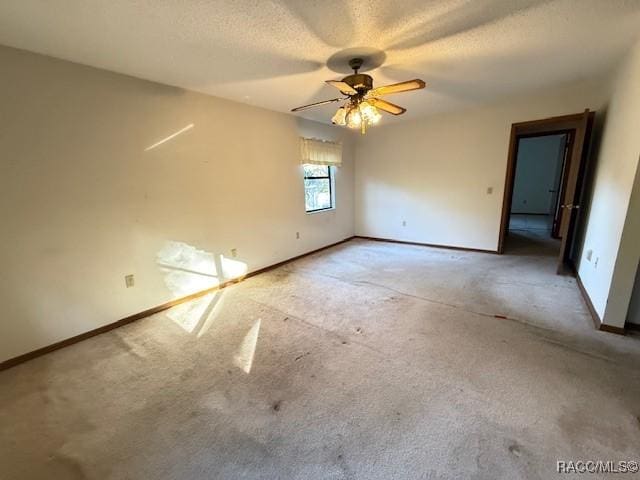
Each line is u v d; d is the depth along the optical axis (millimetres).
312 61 2363
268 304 2996
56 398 1773
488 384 1760
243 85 2906
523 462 1283
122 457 1384
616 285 2182
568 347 2092
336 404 1653
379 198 5512
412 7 1671
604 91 3078
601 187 2822
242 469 1308
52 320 2275
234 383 1854
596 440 1375
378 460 1322
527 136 5141
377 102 2506
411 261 4277
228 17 1714
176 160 2951
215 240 3404
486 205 4426
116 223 2572
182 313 2873
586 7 1717
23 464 1367
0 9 1559
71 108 2240
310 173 4805
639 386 1698
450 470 1263
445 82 3035
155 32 1857
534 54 2371
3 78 1943
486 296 2992
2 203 1998
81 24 1736
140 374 1970
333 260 4480
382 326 2477
